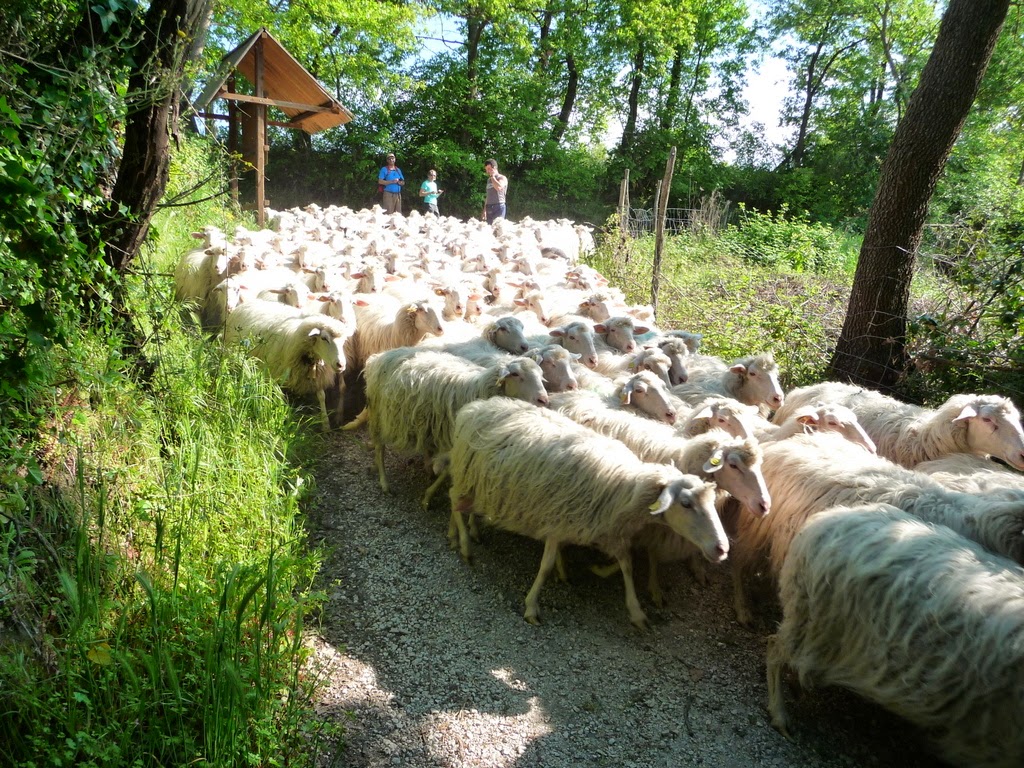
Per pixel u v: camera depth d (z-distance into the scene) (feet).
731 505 17.03
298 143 103.91
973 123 93.50
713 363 24.98
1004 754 10.62
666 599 17.33
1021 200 48.37
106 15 15.42
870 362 28.48
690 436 18.58
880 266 27.96
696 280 45.27
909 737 13.76
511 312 31.63
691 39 115.14
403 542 18.61
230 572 12.55
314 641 14.74
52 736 9.87
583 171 114.32
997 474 16.72
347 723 12.87
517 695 14.12
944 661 10.93
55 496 13.17
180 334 21.66
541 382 19.42
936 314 28.71
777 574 15.96
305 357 23.65
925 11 108.17
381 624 15.66
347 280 35.42
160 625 11.78
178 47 17.07
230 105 59.00
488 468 16.67
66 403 15.34
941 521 13.74
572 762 12.76
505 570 17.90
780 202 115.75
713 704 14.29
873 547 12.13
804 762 13.12
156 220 34.91
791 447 16.58
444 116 109.70
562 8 114.83
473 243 49.90
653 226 73.36
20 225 11.05
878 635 11.69
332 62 97.71
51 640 10.89
